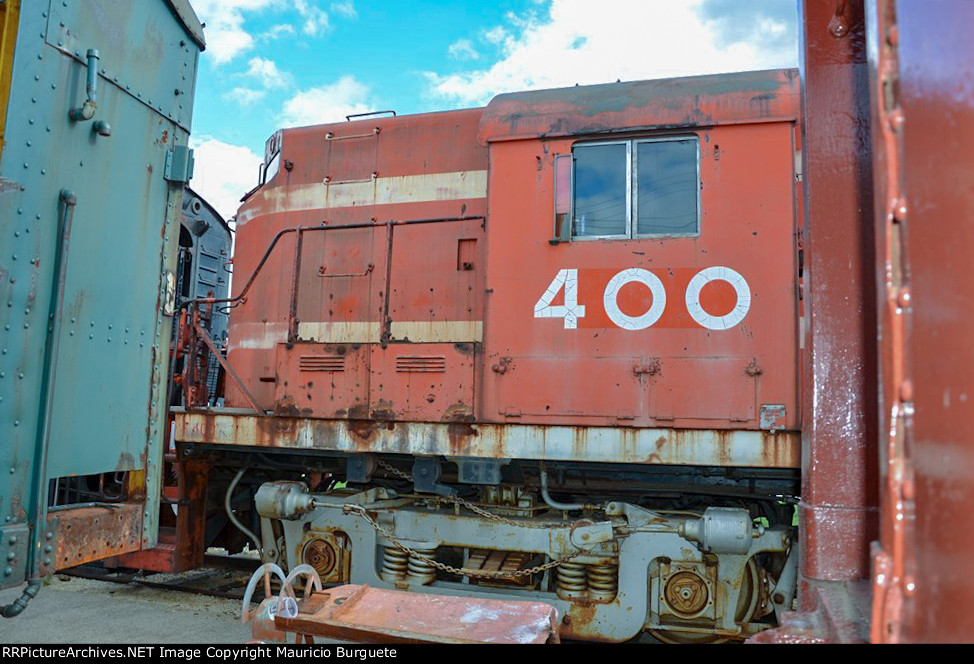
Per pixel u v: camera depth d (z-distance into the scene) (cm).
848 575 217
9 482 292
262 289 595
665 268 436
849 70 228
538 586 495
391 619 308
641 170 450
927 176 120
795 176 430
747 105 431
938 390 115
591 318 443
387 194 563
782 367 412
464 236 534
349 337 551
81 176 330
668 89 456
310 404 496
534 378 448
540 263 456
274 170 614
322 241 574
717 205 432
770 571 464
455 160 550
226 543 629
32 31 301
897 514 130
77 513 332
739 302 422
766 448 407
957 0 110
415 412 469
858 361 224
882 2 139
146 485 378
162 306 391
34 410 304
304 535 521
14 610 288
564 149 461
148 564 549
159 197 390
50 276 313
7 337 292
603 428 431
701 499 505
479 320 520
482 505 498
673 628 448
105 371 349
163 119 393
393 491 535
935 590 115
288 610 311
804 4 235
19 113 295
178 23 405
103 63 342
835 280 225
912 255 126
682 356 427
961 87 108
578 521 452
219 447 539
